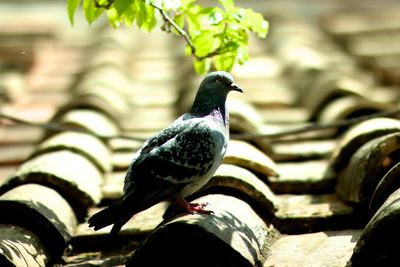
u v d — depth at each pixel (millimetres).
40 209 6801
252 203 7094
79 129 9164
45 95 12906
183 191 6504
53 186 7527
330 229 7047
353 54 15047
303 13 18875
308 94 11727
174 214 6730
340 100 10844
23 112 11922
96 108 10773
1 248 6047
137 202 6242
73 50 16188
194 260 5988
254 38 16688
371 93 12250
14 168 9688
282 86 12633
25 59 14906
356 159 7609
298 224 7070
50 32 16766
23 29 16781
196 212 6449
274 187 8109
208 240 5898
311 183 8102
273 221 7094
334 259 6234
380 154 7023
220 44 7305
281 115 11086
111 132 10156
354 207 7152
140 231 7113
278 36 16141
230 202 6820
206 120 6688
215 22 7090
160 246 5992
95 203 7621
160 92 12664
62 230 6812
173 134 6539
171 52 15750
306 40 15961
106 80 12523
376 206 6496
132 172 6402
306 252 6469
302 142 9789
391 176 6336
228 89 6926
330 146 9406
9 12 19125
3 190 7508
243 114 9742
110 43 15961
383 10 18781
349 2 19047
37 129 11086
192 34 7426
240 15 7121
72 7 6902
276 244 6715
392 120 8523
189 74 12984
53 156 8289
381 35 16250
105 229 7164
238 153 7816
